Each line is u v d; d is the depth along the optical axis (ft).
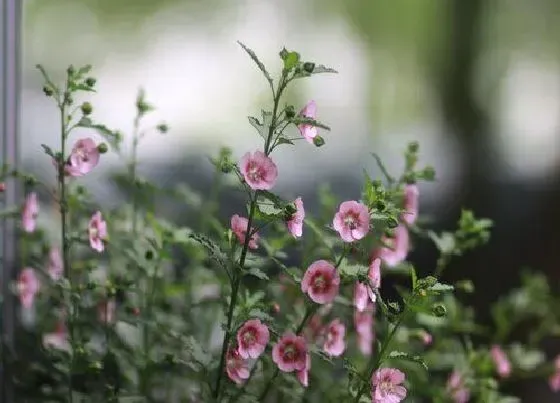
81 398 7.45
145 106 7.77
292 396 7.27
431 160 12.60
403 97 12.99
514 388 9.85
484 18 13.08
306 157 11.45
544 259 12.39
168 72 11.39
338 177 11.41
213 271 7.82
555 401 9.91
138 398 7.30
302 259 7.50
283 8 11.86
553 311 8.54
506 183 12.82
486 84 13.16
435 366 7.86
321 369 7.48
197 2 11.63
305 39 12.10
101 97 10.82
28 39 10.52
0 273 7.76
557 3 13.37
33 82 9.70
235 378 7.04
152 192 7.91
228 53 11.53
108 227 7.64
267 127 6.94
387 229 7.14
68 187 7.62
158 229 7.52
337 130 12.12
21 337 7.81
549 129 13.20
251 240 7.07
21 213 7.56
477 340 9.14
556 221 12.65
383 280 7.73
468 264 11.49
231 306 7.00
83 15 11.30
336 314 7.50
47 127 9.23
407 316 7.34
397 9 12.73
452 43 13.08
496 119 13.19
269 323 7.07
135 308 7.49
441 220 11.78
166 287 7.68
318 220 7.67
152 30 11.57
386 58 12.92
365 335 7.47
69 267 7.50
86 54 11.30
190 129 11.22
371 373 7.02
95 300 7.61
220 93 11.41
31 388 7.66
